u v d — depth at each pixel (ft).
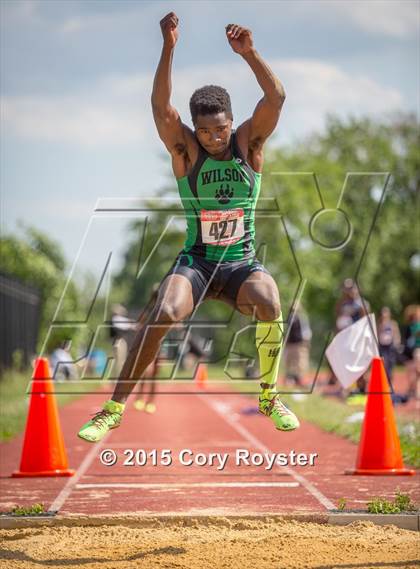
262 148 19.02
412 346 59.98
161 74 18.45
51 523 19.61
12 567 15.96
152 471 28.66
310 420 46.09
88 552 17.07
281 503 22.34
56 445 27.63
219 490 24.58
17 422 45.44
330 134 173.68
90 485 25.64
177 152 18.88
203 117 18.24
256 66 18.44
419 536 18.25
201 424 46.75
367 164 168.66
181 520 19.76
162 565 15.88
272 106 18.52
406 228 164.76
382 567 15.53
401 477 26.40
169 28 18.33
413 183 174.09
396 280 164.14
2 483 26.12
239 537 18.19
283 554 16.62
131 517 19.72
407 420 40.27
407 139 177.68
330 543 17.51
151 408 46.57
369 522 19.17
